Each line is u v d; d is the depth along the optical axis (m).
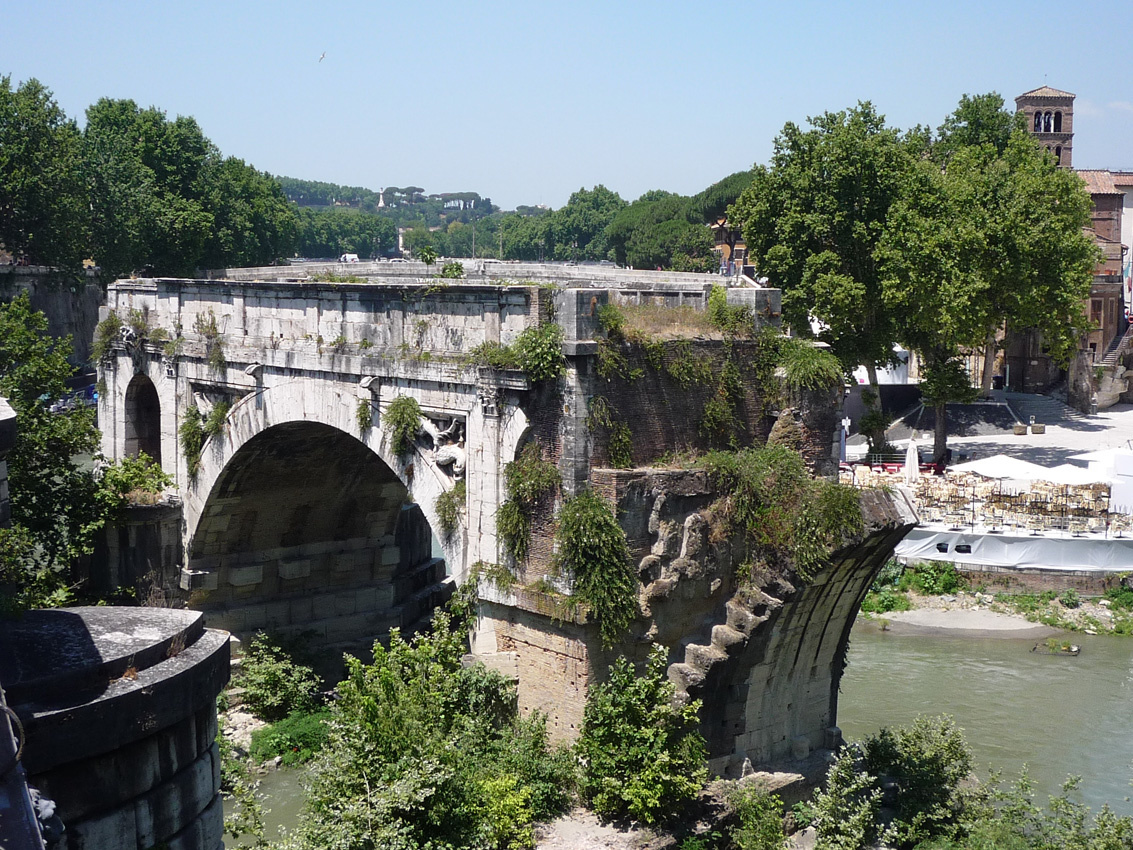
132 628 16.30
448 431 32.28
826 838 29.62
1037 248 72.81
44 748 13.88
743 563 31.67
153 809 15.11
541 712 30.14
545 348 28.91
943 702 44.78
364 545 46.91
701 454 32.06
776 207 66.38
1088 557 58.84
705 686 30.67
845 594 33.12
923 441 83.81
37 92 87.88
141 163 100.62
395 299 33.91
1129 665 50.06
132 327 45.19
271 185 133.38
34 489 38.06
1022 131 87.12
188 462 42.34
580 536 28.53
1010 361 107.00
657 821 28.42
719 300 33.31
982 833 29.41
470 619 31.81
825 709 35.03
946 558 60.72
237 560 43.94
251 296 39.50
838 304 62.66
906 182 65.12
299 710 40.41
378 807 24.56
